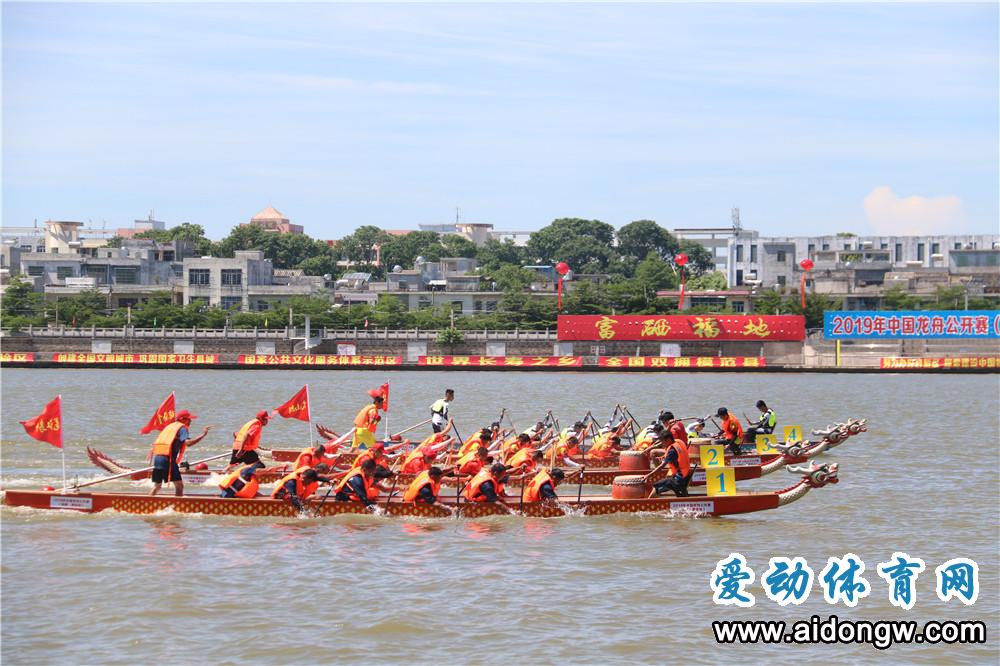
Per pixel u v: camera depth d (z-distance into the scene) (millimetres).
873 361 122688
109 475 34281
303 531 27672
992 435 54812
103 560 24781
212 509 28922
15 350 128750
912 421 63031
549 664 19156
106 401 73438
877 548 27281
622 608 22109
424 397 80625
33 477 35719
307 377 109125
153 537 26828
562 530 28219
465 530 28062
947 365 118188
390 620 21047
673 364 120562
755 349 123188
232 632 20422
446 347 127375
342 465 34094
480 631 20609
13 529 27500
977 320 117750
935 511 32031
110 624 20797
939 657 20125
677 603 22500
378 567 24469
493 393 85750
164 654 19391
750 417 66000
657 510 29828
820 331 129625
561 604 22203
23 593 22469
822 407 73688
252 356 124188
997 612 22562
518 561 25156
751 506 30172
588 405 73750
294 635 20281
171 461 28984
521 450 31000
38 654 19344
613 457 37031
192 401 74875
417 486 28938
